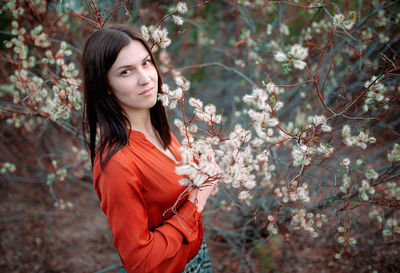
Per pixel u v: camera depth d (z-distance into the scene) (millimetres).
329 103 1685
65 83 1511
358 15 1740
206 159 1102
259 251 2389
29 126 2480
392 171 1513
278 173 1873
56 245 2695
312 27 2182
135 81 1025
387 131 1726
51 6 2100
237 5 2420
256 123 1133
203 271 1396
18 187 3402
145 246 995
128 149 1040
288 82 2285
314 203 2176
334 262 2242
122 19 1819
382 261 2184
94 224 2996
